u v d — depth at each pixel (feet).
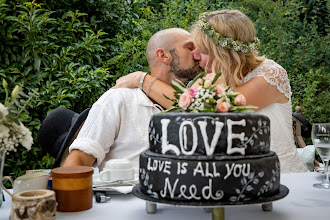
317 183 4.76
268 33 16.17
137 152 6.04
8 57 10.55
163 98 6.15
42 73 10.59
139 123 6.09
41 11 11.23
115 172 4.43
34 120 10.27
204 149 3.26
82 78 10.52
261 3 16.63
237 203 3.15
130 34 13.38
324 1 18.17
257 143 3.41
